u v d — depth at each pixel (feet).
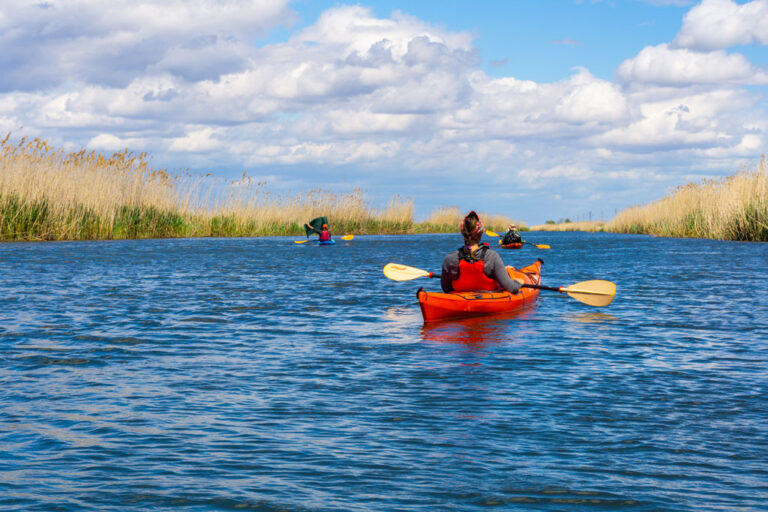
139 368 19.92
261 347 22.99
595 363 20.42
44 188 83.71
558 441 13.55
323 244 89.81
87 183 89.86
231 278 45.21
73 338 24.25
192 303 33.22
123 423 14.76
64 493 11.19
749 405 15.97
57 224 84.69
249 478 11.80
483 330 26.20
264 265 56.03
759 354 21.65
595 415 15.21
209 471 12.10
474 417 15.10
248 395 16.98
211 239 100.53
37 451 13.05
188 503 10.84
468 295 29.07
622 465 12.31
